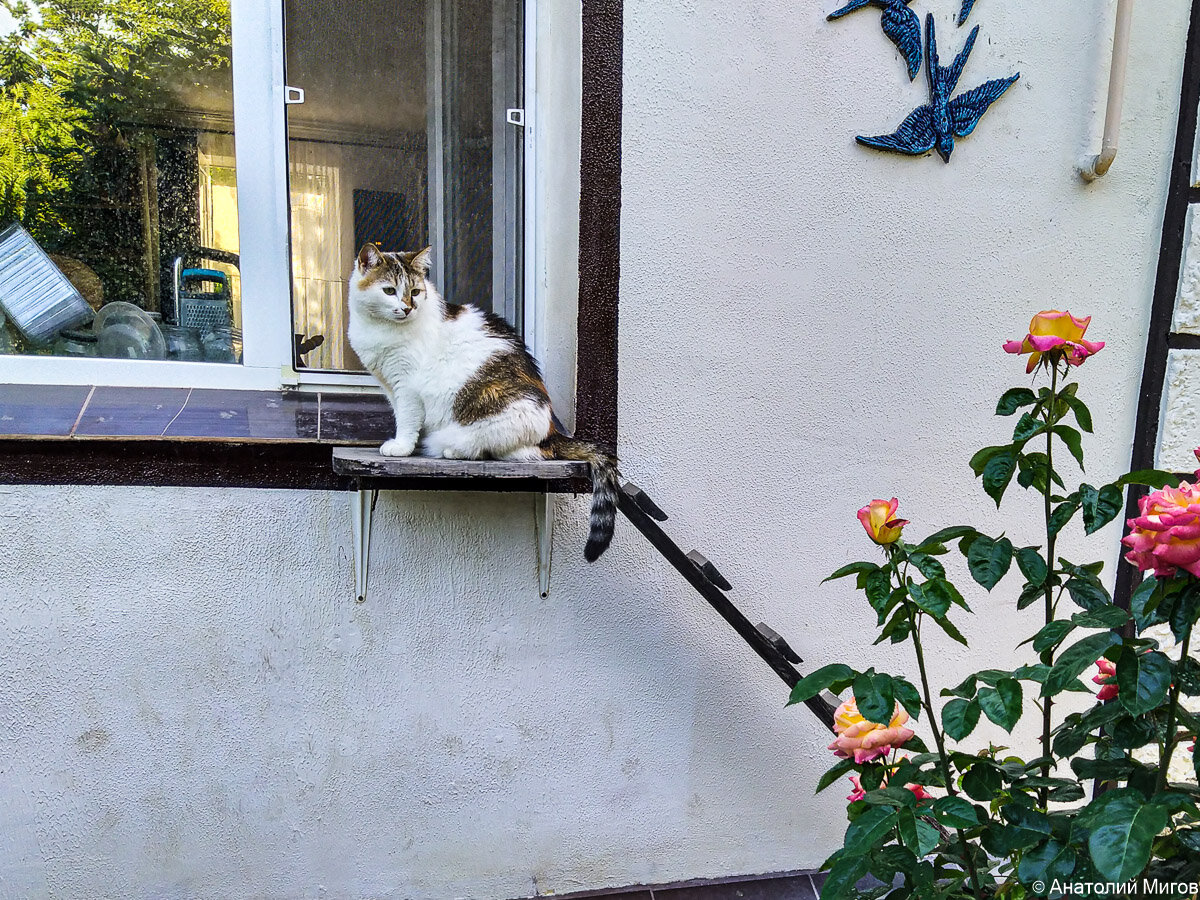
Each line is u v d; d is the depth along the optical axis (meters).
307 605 1.79
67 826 1.73
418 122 1.95
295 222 1.92
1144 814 0.98
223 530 1.72
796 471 2.04
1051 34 2.00
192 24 1.82
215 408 1.79
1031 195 2.06
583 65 1.78
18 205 1.79
